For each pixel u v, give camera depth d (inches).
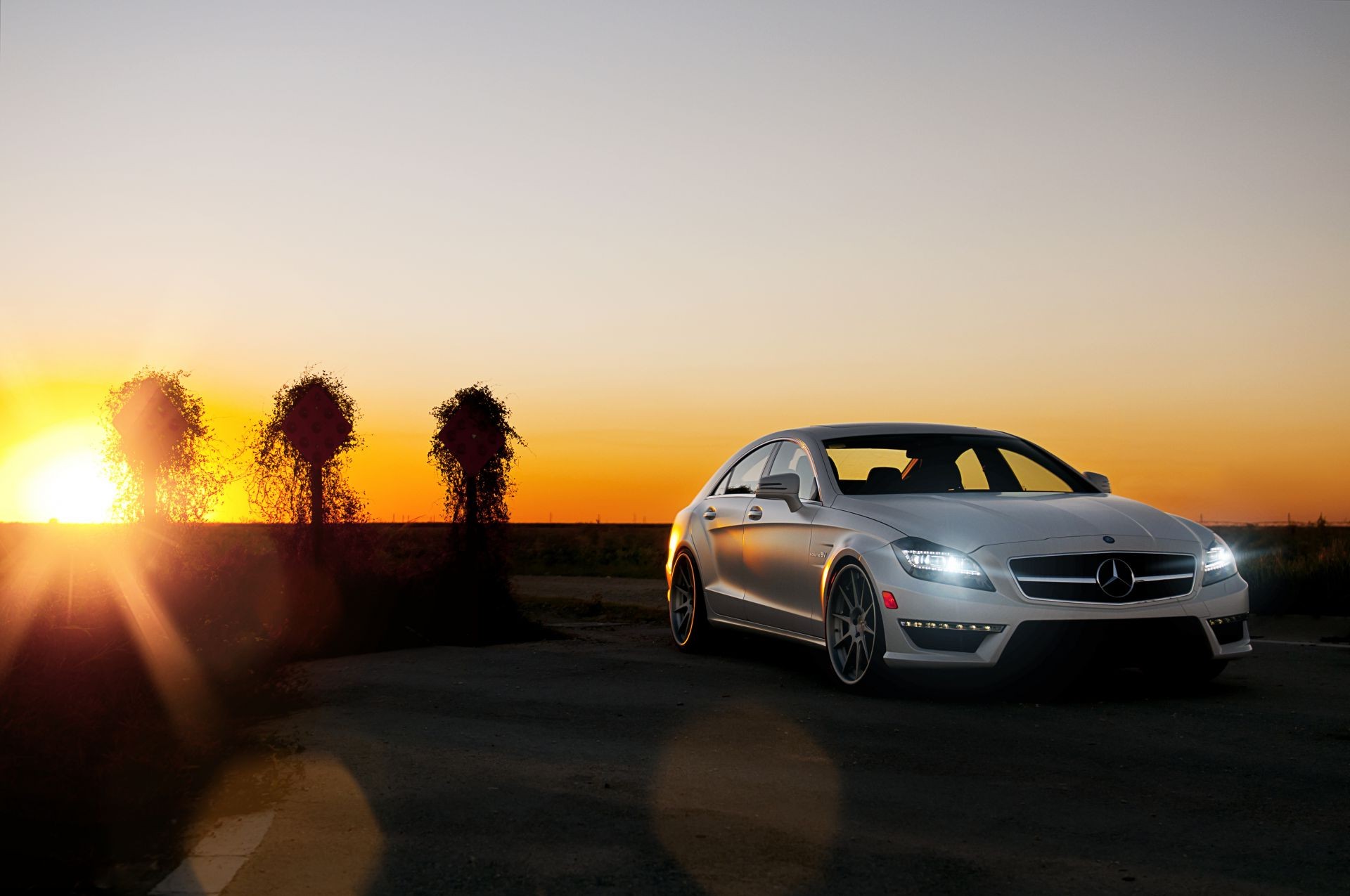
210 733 217.9
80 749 180.9
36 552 254.5
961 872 147.0
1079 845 158.4
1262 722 244.8
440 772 202.4
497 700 281.4
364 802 182.4
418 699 284.4
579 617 544.4
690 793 187.5
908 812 175.8
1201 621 268.8
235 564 365.7
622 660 358.0
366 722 252.7
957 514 282.0
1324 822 168.2
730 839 161.9
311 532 410.6
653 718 254.8
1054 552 265.3
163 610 271.9
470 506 426.0
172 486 457.4
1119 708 263.9
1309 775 196.9
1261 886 140.9
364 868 149.7
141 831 165.8
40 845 156.9
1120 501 304.2
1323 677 310.5
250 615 329.1
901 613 271.6
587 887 141.9
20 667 197.2
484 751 221.0
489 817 173.5
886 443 337.7
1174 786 190.4
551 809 178.1
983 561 266.1
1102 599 264.2
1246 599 279.9
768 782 195.0
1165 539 275.6
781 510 333.1
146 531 397.4
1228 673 318.3
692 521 389.4
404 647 402.6
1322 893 138.3
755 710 263.1
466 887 142.1
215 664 263.7
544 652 381.4
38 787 167.5
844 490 319.0
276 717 259.8
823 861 151.9
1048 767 205.2
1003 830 166.2
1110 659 264.8
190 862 152.2
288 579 391.2
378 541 427.2
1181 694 283.3
